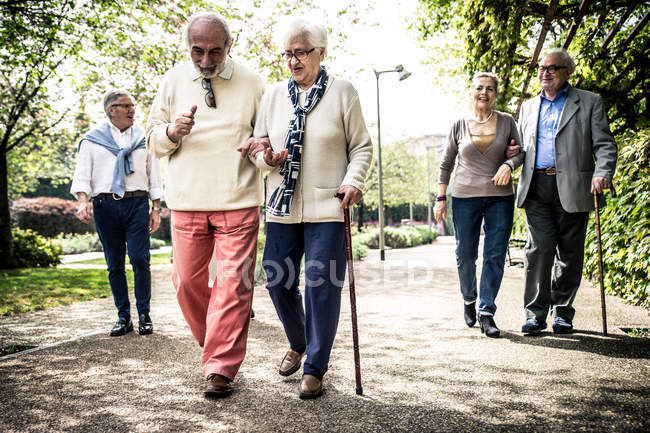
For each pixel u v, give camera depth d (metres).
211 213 2.65
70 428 2.05
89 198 3.95
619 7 4.88
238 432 1.98
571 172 3.44
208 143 2.63
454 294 5.99
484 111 3.81
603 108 3.48
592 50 5.07
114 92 4.02
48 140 16.27
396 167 29.91
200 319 2.85
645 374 2.53
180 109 2.71
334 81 2.62
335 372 2.76
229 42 2.65
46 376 2.80
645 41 5.02
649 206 4.33
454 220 3.97
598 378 2.49
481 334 3.61
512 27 4.61
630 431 1.88
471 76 5.66
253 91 2.74
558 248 3.59
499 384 2.46
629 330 3.56
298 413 2.16
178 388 2.55
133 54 10.70
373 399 2.31
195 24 2.54
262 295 6.25
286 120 2.61
